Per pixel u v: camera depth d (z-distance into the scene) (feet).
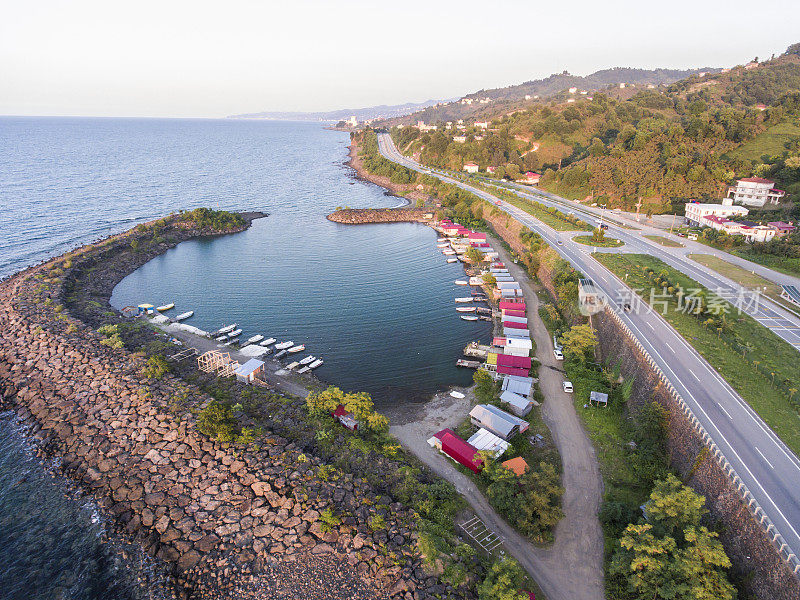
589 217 528.63
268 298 390.63
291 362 291.58
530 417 232.32
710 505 161.07
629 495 182.70
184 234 555.28
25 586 151.53
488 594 136.46
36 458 205.77
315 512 170.40
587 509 177.88
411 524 166.20
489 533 168.45
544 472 176.24
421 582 146.51
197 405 227.61
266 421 224.53
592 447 210.59
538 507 164.96
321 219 655.35
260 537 163.32
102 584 152.56
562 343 285.43
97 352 272.31
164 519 171.83
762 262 355.15
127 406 228.02
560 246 426.92
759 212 448.24
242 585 149.38
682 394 202.08
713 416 187.42
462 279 436.35
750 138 583.17
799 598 119.55
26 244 490.08
